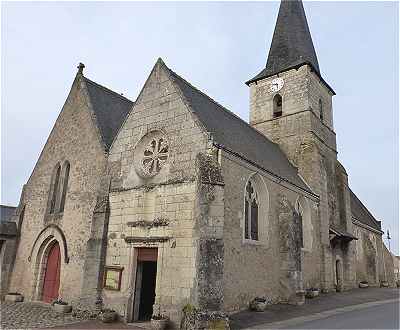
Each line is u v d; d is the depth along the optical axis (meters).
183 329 11.22
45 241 18.03
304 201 19.88
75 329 11.61
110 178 15.77
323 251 20.77
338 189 25.88
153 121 15.24
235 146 15.16
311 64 25.48
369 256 30.75
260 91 27.55
